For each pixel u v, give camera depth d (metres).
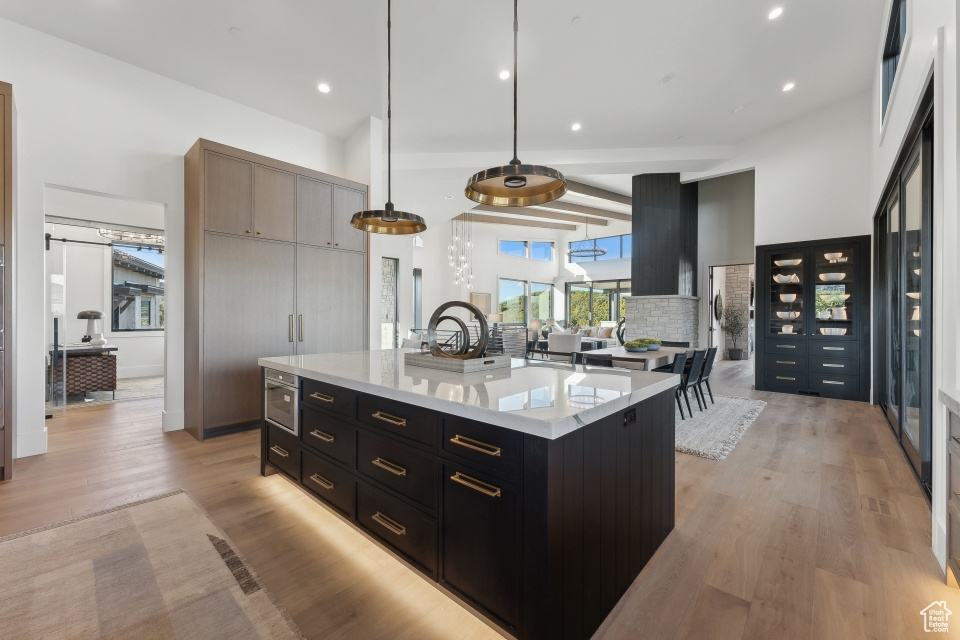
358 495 1.89
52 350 4.50
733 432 3.75
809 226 5.57
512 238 14.86
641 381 1.85
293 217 4.02
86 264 6.38
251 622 1.47
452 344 2.64
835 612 1.51
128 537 2.02
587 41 3.63
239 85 3.96
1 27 3.01
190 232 3.68
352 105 4.41
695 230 8.08
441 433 1.51
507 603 1.30
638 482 1.74
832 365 5.38
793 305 5.80
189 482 2.65
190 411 3.66
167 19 3.08
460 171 6.21
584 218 12.74
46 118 3.18
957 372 1.68
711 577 1.72
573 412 1.27
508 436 1.29
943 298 1.84
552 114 4.98
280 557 1.87
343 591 1.65
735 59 4.11
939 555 1.79
